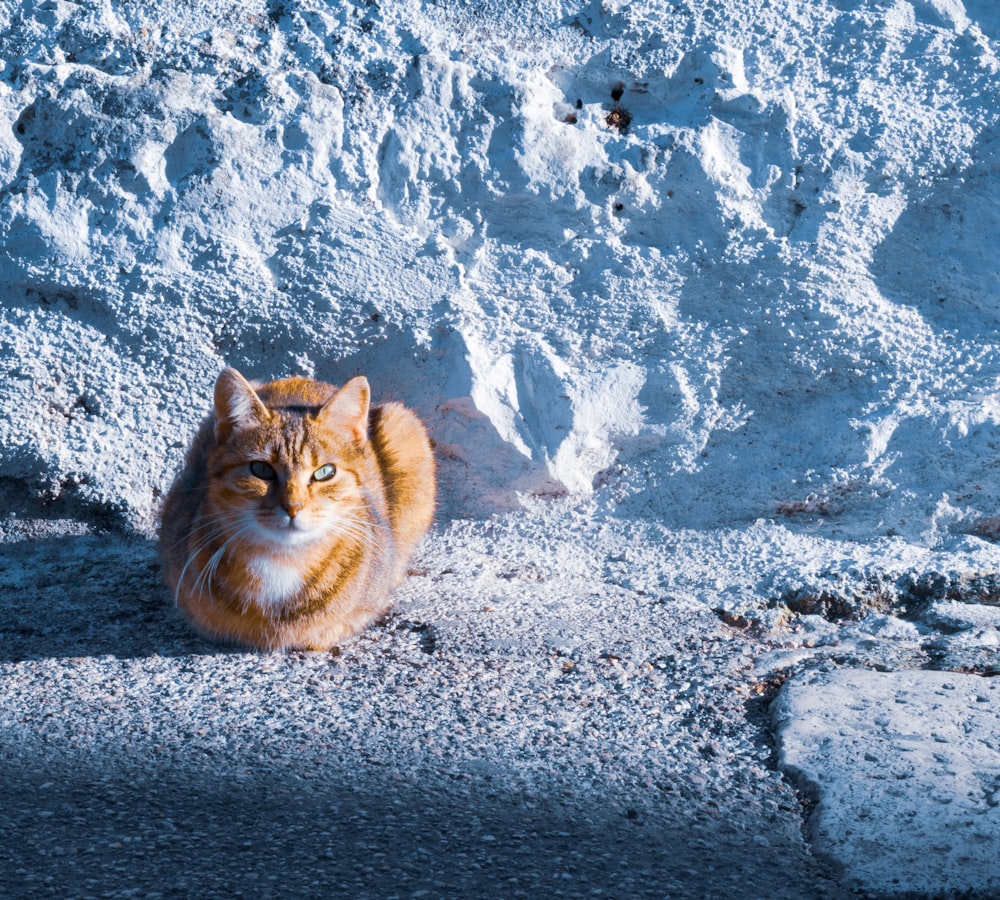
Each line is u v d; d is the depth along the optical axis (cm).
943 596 541
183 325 600
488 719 412
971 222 638
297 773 363
